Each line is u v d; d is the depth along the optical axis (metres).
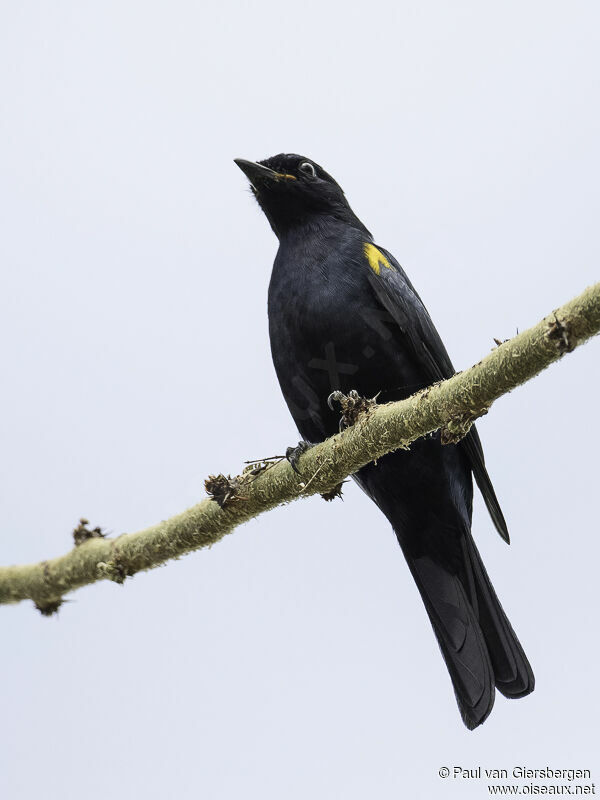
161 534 9.49
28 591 10.01
